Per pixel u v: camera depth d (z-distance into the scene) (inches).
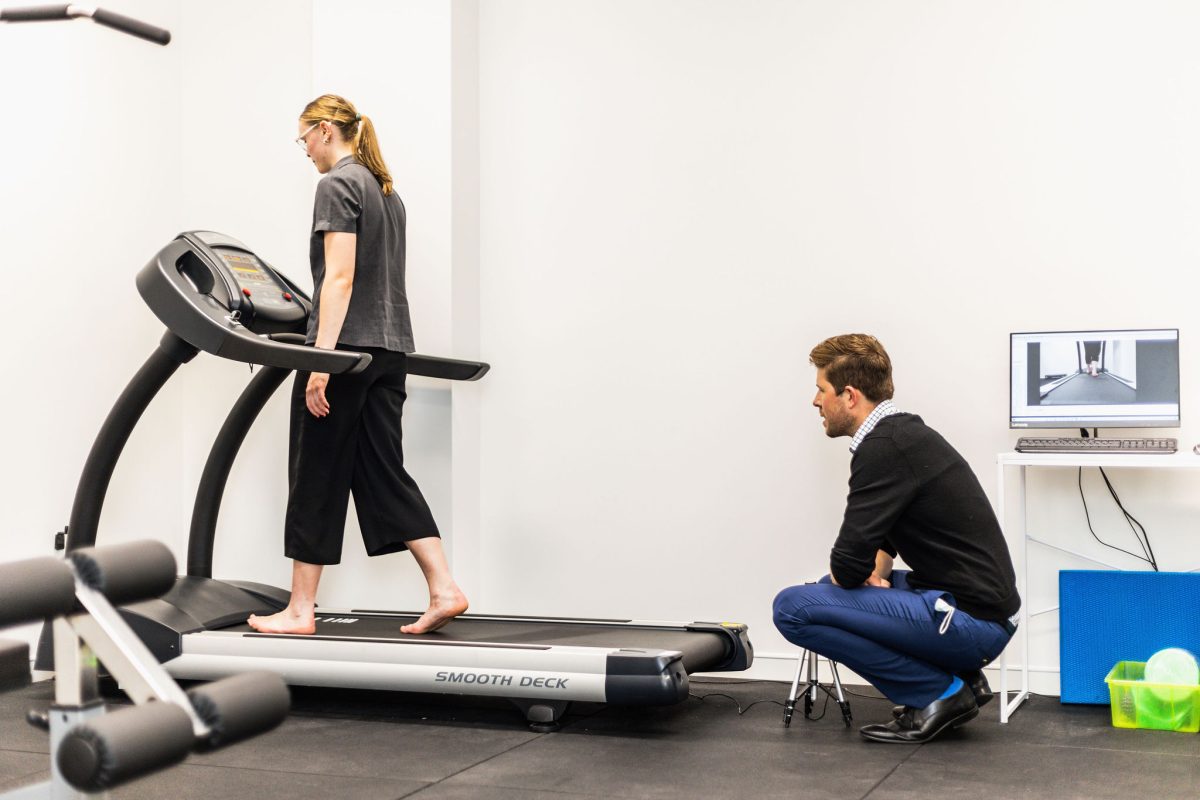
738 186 155.1
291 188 169.6
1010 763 107.6
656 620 157.2
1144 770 104.7
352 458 134.1
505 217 165.2
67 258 155.0
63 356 154.2
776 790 98.8
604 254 160.7
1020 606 126.9
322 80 165.5
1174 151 137.9
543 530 162.4
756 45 154.6
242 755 111.9
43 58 152.4
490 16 166.6
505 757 110.8
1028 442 130.6
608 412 159.9
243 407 147.8
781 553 152.3
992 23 144.9
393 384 137.2
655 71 159.0
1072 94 141.7
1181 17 137.9
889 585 126.2
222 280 130.3
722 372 155.3
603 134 161.2
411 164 161.3
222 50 173.2
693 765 107.5
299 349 121.3
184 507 172.4
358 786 101.0
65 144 155.1
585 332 161.2
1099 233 140.5
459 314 161.2
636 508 158.6
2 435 145.7
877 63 149.6
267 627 133.7
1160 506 137.6
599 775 104.1
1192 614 128.6
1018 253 143.4
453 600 134.4
